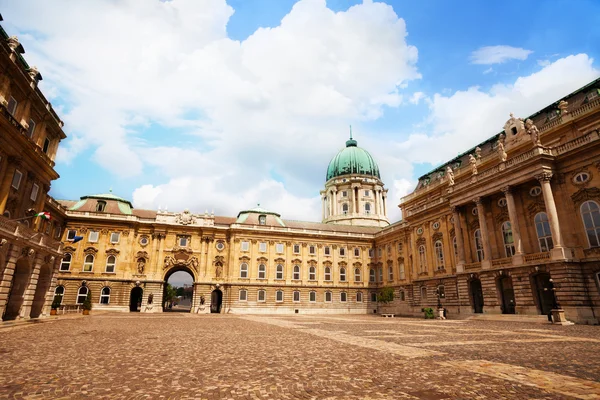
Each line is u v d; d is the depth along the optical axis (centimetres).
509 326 2894
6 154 3103
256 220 7444
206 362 1227
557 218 3488
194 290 6662
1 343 1636
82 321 3247
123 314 4972
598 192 3281
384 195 10094
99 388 871
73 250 6153
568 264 3300
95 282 6116
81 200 6706
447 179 5816
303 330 2562
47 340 1783
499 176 4084
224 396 815
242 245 7031
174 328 2670
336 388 886
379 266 7519
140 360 1252
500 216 4284
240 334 2244
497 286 4019
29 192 3562
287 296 7006
